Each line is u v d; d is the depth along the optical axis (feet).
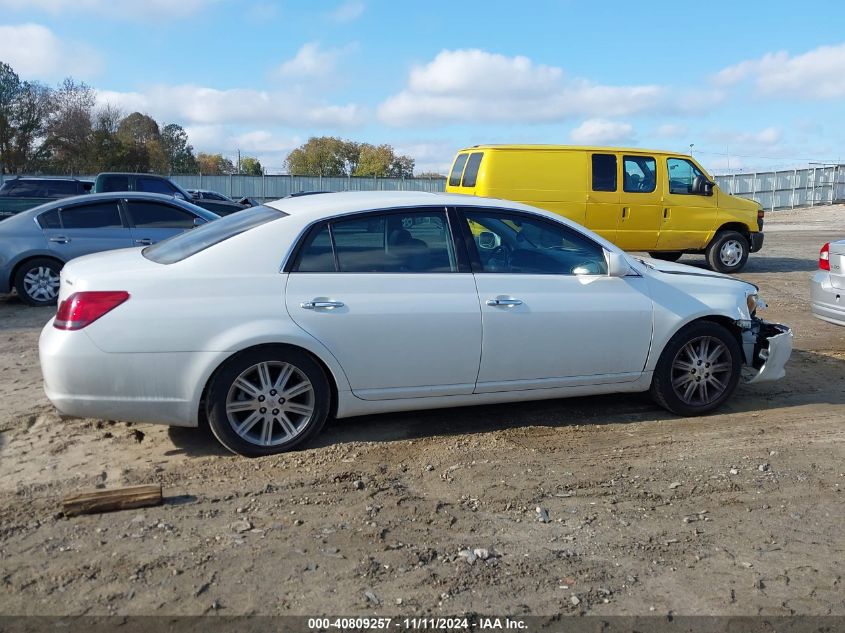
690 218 45.03
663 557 12.09
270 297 15.38
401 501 13.78
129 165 187.21
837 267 25.12
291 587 10.93
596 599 10.89
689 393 18.72
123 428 17.40
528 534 12.71
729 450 16.62
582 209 42.80
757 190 137.59
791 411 19.42
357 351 15.89
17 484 14.38
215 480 14.55
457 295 16.53
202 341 14.96
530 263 17.48
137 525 12.69
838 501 14.23
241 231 15.92
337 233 16.12
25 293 32.99
